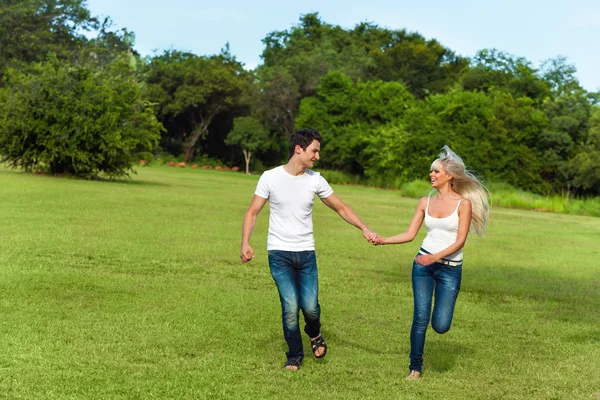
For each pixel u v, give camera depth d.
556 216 31.78
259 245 13.77
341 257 13.18
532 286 11.33
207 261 11.55
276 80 72.56
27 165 31.97
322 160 63.88
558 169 51.56
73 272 9.73
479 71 63.19
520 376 6.11
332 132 63.22
